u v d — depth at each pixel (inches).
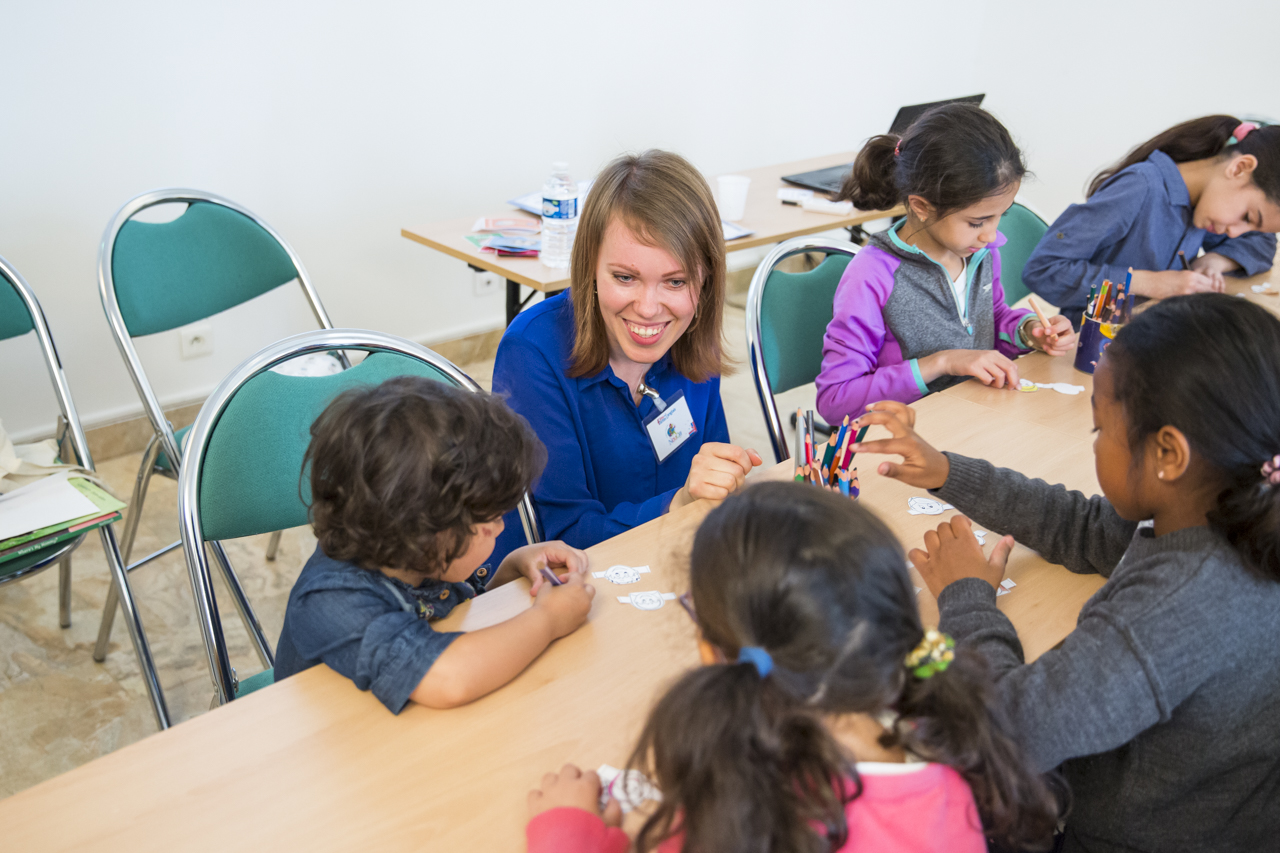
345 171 116.6
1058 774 35.1
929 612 41.2
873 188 81.5
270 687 36.4
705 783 23.5
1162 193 83.7
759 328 70.4
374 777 32.4
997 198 64.4
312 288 85.3
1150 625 32.7
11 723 71.7
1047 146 177.6
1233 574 32.7
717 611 26.2
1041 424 59.6
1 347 98.9
